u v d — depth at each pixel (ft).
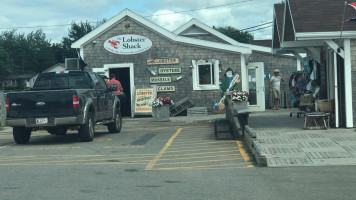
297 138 39.81
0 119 69.21
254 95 78.79
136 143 44.09
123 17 74.23
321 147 34.91
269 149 34.81
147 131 56.34
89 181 26.16
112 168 30.53
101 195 22.61
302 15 45.60
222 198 21.57
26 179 27.04
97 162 33.32
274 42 64.34
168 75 73.82
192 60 73.26
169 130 56.44
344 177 25.46
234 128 45.50
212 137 46.44
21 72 296.51
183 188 23.89
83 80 49.14
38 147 43.11
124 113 77.41
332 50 48.60
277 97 78.64
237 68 72.59
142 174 28.14
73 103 43.78
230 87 69.21
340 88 46.55
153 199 21.65
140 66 74.43
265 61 88.33
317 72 60.34
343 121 46.57
